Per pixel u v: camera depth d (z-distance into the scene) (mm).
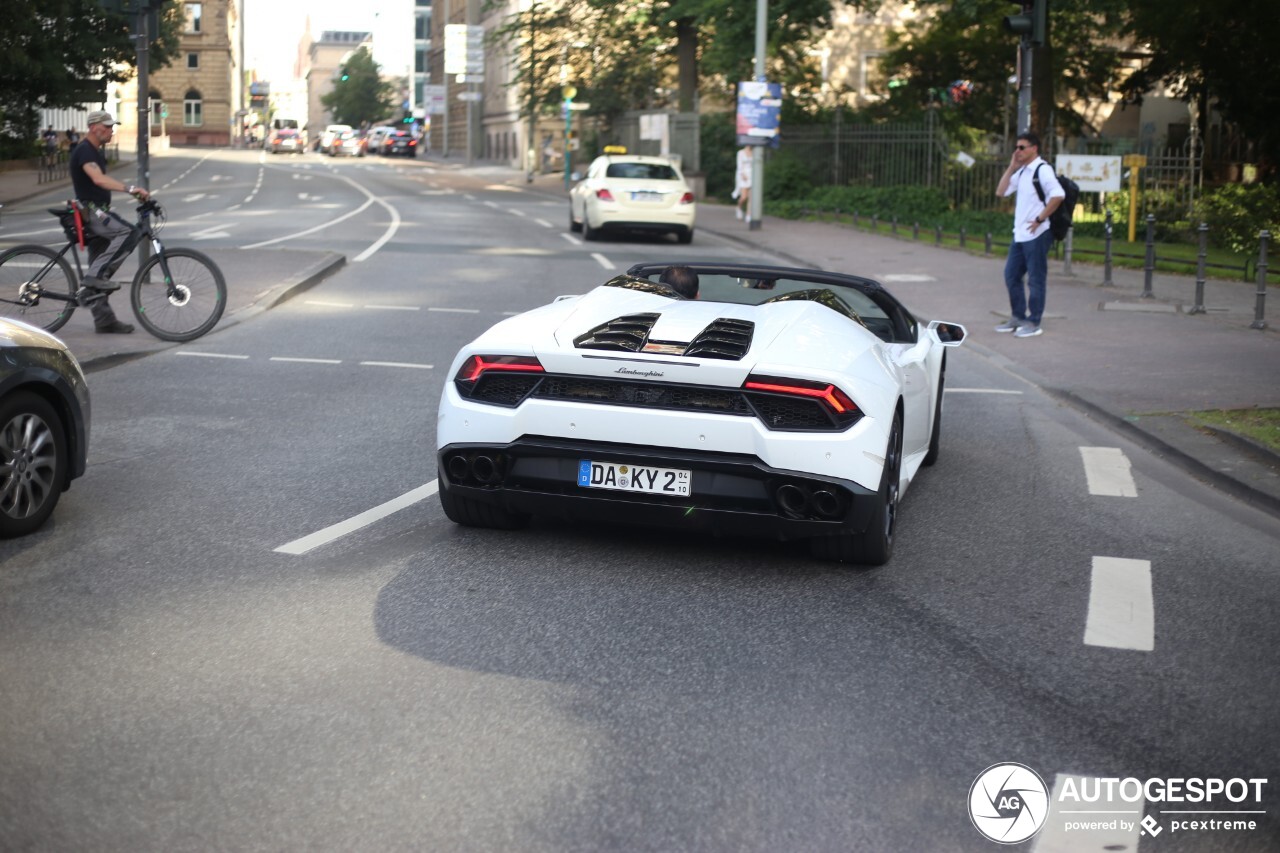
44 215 30750
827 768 3693
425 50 146125
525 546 5902
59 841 3146
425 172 66812
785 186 37406
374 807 3375
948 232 28969
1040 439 8938
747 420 5219
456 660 4461
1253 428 8695
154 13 14602
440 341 12453
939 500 7133
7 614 4816
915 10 40156
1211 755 3895
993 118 39125
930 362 7234
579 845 3209
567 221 31438
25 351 5863
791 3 35594
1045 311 15898
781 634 4836
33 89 47781
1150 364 11812
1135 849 3311
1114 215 28234
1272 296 17531
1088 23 35531
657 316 5809
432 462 7562
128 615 4840
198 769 3564
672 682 4316
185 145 105500
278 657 4441
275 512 6406
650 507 5387
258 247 20828
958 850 3260
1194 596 5488
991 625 5027
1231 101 33031
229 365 10836
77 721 3859
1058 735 3998
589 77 52469
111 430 8258
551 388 5465
